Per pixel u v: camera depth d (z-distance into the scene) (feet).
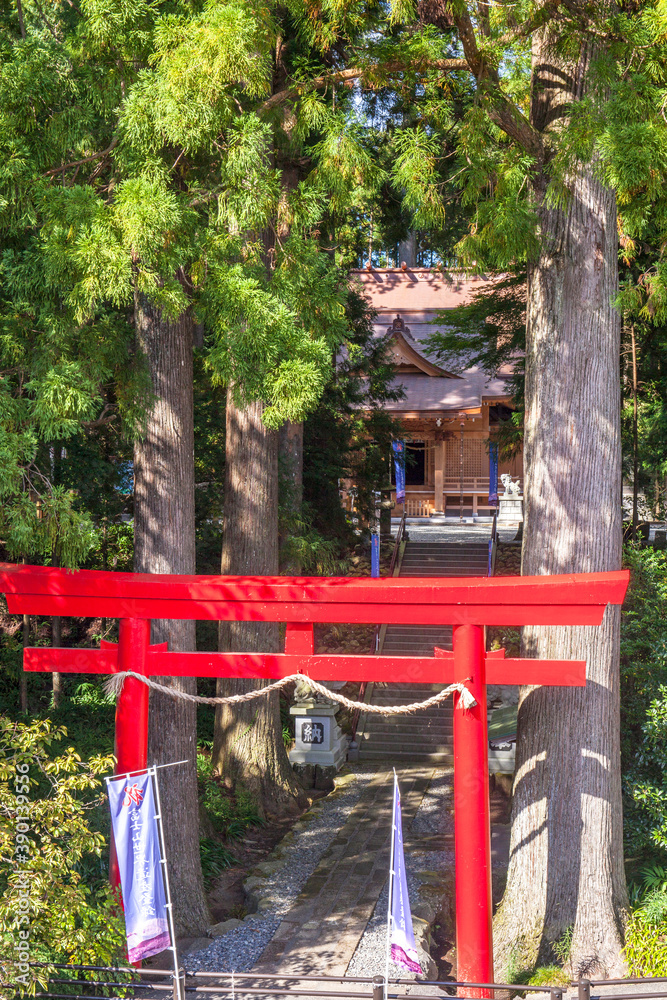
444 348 81.56
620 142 25.08
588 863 31.60
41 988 21.75
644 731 34.81
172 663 27.86
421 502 119.65
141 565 36.17
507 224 28.99
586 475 32.58
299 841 43.86
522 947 31.76
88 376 28.07
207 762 51.16
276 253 32.55
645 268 49.29
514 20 29.68
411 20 28.94
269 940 33.24
